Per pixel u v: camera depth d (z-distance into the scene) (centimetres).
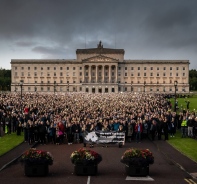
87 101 9500
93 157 2761
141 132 4941
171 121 5409
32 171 2706
